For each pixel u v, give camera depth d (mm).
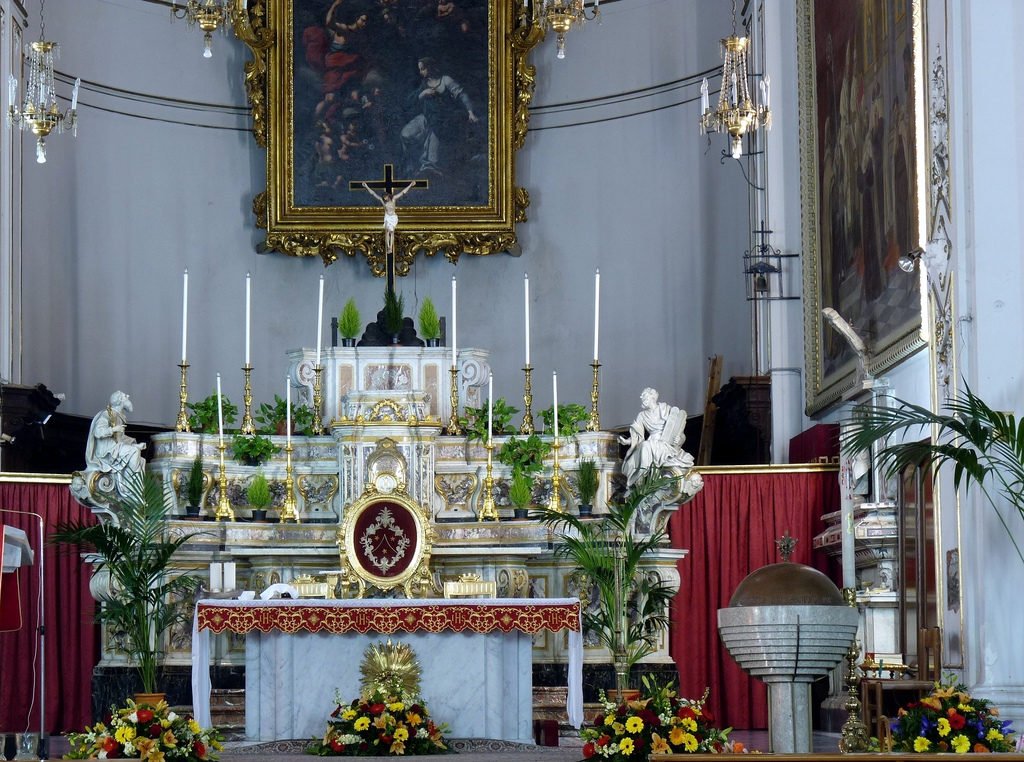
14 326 15844
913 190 12523
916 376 12742
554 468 14078
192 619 13391
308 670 11984
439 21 18656
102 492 13273
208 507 13984
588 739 9258
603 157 18891
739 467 15180
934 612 11859
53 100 14148
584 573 13797
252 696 11984
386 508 13227
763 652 6066
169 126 18562
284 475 14188
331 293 18891
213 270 18656
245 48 19125
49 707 14430
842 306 14898
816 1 15859
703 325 17938
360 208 18500
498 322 18859
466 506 14219
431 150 18578
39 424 15727
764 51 16891
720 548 15117
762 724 14945
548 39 19250
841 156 14938
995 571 10773
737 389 16328
